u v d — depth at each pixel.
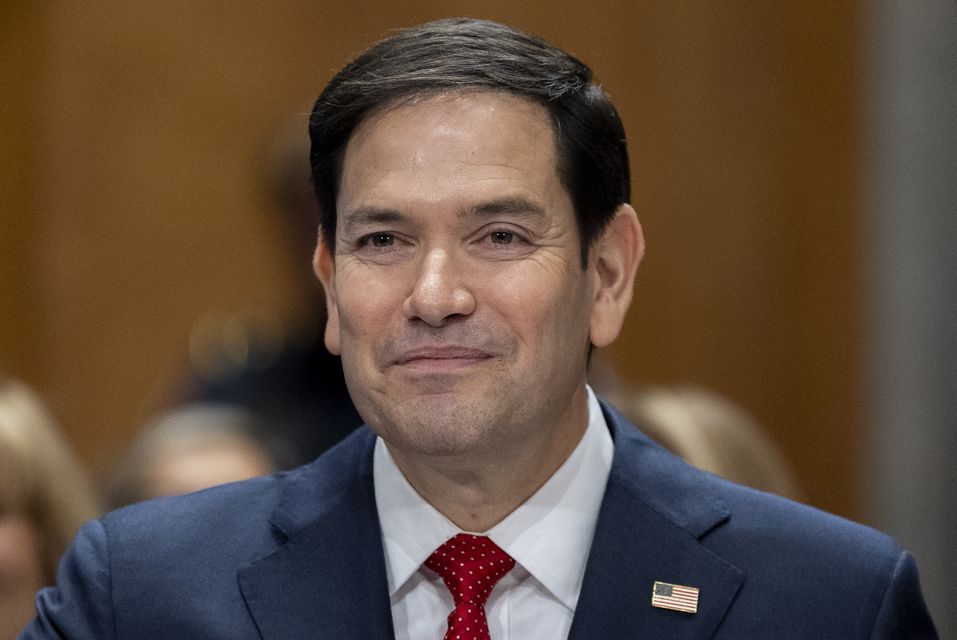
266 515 7.09
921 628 6.82
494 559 6.82
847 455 16.64
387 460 7.06
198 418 11.88
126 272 16.78
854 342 16.66
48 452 9.62
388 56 6.70
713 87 17.05
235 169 16.95
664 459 7.27
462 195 6.38
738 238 17.00
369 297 6.46
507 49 6.69
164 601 6.75
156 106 16.89
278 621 6.70
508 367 6.39
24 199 16.59
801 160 16.91
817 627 6.62
